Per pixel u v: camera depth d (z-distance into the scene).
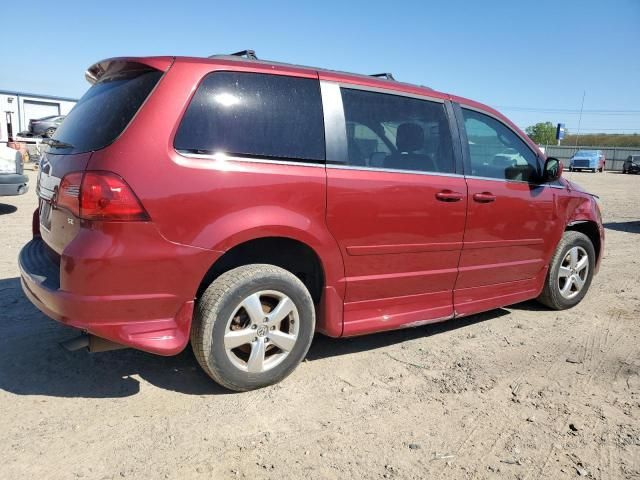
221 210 3.09
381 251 3.74
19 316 4.45
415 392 3.49
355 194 3.55
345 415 3.16
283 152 3.34
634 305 5.57
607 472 2.72
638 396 3.53
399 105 3.96
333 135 3.55
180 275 3.01
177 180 2.97
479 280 4.47
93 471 2.56
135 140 2.92
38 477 2.50
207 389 3.40
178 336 3.07
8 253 6.52
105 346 3.07
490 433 3.03
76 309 2.85
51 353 3.80
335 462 2.71
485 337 4.54
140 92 3.07
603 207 15.79
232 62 3.29
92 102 3.41
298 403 3.28
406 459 2.76
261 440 2.88
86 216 2.85
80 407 3.12
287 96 3.43
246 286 3.20
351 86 3.73
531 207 4.70
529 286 4.96
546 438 3.00
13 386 3.33
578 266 5.38
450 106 4.27
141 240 2.89
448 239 4.11
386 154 3.82
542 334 4.65
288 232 3.30
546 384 3.66
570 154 61.47
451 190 4.07
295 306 3.42
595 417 3.24
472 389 3.55
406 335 4.53
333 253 3.53
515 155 4.69
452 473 2.67
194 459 2.69
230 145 3.17
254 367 3.32
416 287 4.04
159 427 2.95
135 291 2.92
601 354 4.22
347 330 3.72
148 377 3.52
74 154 3.12
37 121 22.80
